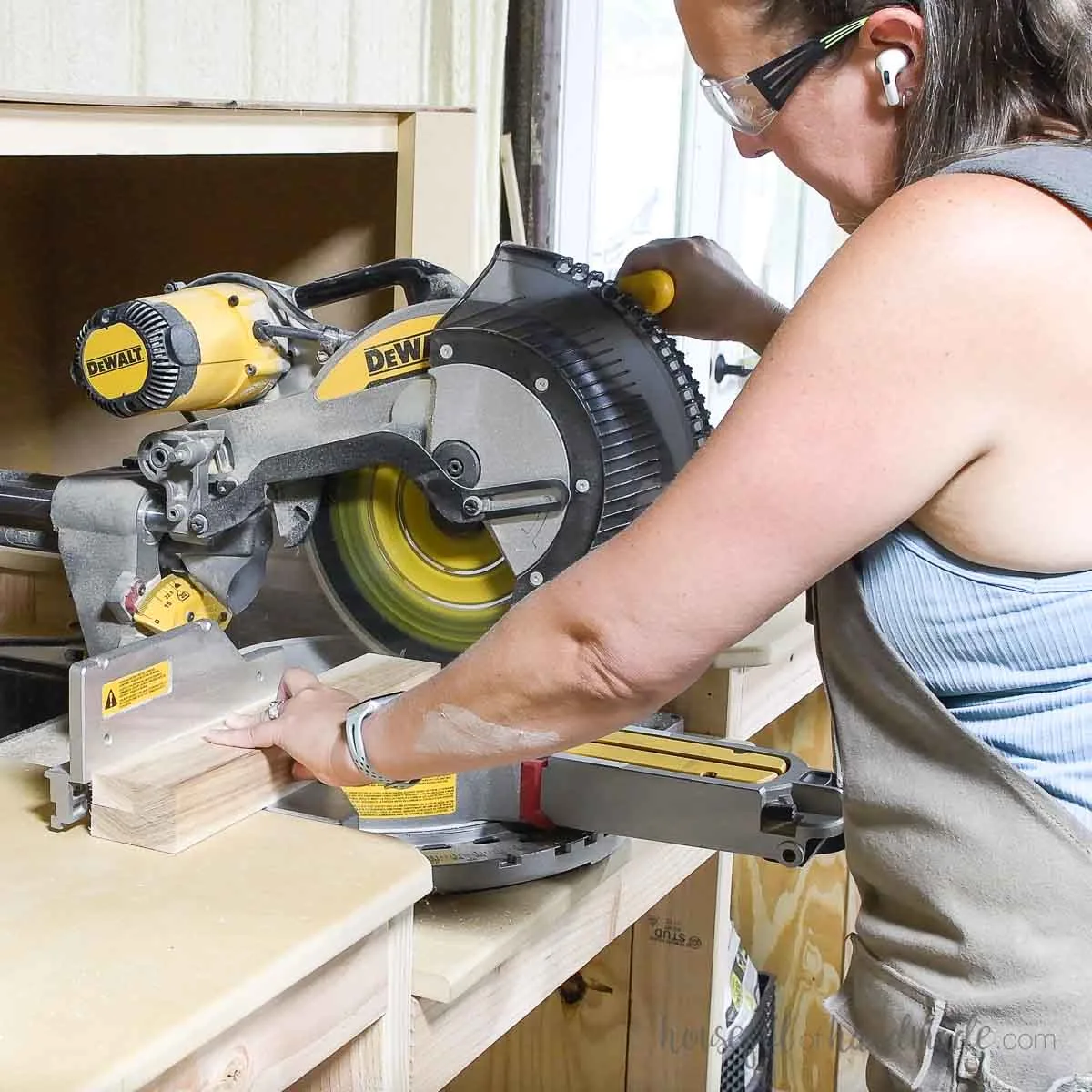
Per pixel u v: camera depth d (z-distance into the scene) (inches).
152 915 31.5
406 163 57.0
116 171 64.6
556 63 78.5
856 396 28.9
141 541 42.3
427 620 45.3
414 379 41.6
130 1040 26.3
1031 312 28.6
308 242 62.1
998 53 31.1
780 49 33.0
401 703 35.5
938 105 31.5
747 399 30.0
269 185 62.4
